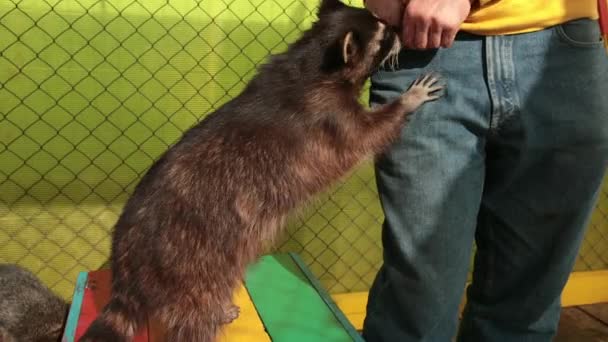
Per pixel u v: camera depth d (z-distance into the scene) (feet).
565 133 2.74
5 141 4.83
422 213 2.89
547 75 2.69
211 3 5.01
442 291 3.01
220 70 5.16
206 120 3.43
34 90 4.81
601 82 2.78
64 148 4.98
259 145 3.24
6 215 4.98
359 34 3.23
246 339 3.60
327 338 3.63
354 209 5.68
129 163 5.15
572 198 2.89
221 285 3.18
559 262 3.06
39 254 5.13
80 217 5.16
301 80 3.35
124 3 4.84
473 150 2.84
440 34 2.55
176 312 3.07
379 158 3.06
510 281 3.21
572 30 2.67
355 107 3.26
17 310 4.60
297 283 4.41
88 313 3.91
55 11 4.72
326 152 3.26
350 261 5.80
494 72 2.68
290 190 3.26
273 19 5.18
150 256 3.07
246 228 3.21
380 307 3.23
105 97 4.97
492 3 2.64
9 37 4.66
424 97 2.81
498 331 3.34
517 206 3.03
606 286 6.22
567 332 5.59
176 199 3.14
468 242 3.00
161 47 4.99
